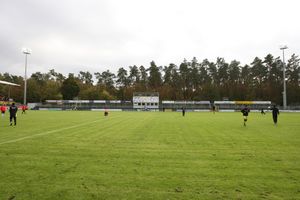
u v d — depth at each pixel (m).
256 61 109.44
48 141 11.73
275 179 6.02
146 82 124.69
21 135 13.82
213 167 7.12
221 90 109.56
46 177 6.07
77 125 20.23
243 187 5.45
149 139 12.56
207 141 11.98
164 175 6.30
